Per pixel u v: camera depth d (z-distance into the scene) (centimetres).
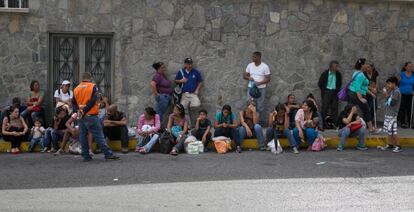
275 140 1202
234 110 1416
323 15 1439
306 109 1234
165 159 1127
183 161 1106
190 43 1394
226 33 1403
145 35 1377
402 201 810
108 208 767
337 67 1445
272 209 764
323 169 1034
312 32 1438
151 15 1377
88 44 1377
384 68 1473
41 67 1355
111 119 1201
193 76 1373
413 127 1436
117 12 1364
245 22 1408
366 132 1333
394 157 1159
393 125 1227
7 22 1341
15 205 782
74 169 1023
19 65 1351
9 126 1196
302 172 1006
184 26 1388
